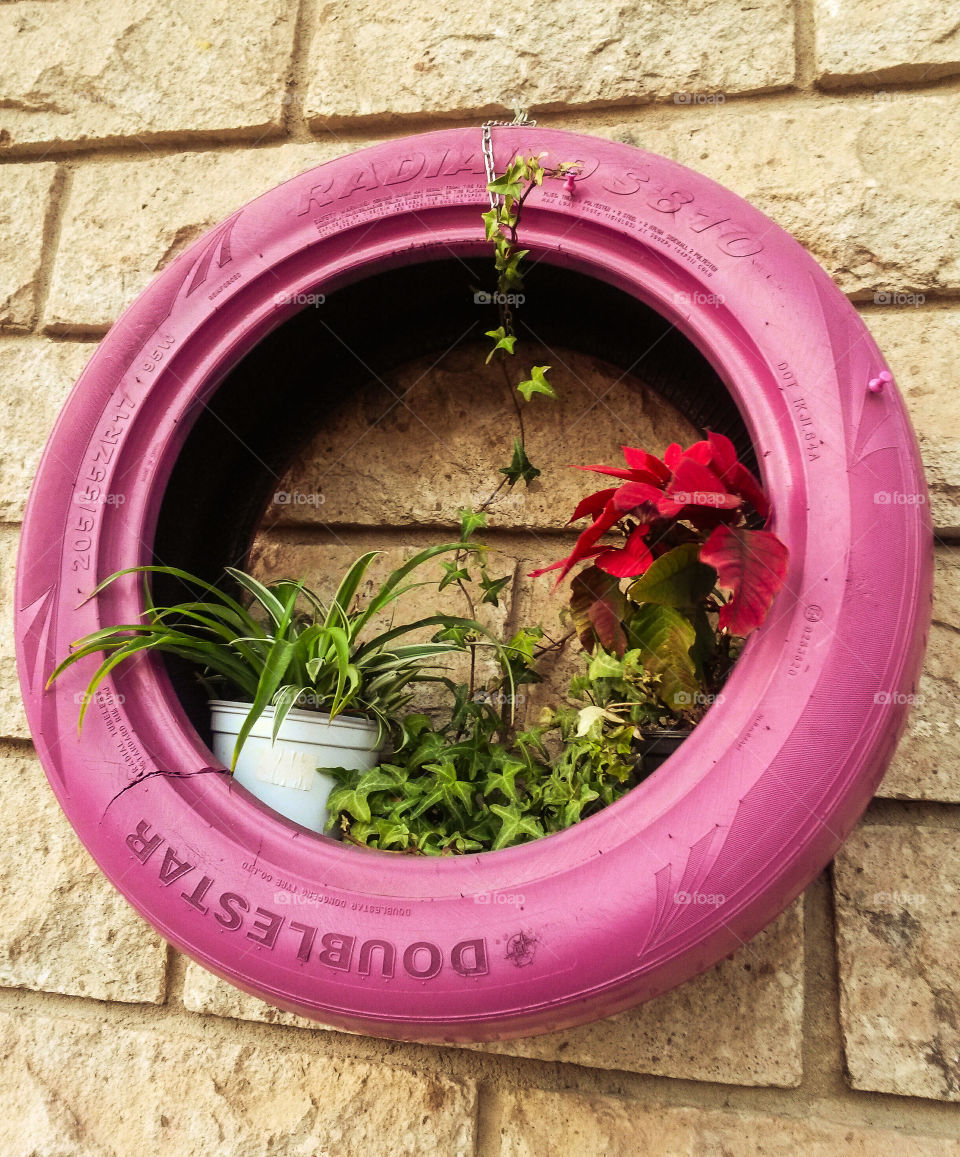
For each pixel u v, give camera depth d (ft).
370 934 2.76
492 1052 3.38
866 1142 3.11
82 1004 3.74
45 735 3.18
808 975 3.27
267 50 4.50
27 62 4.74
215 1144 3.46
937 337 3.64
